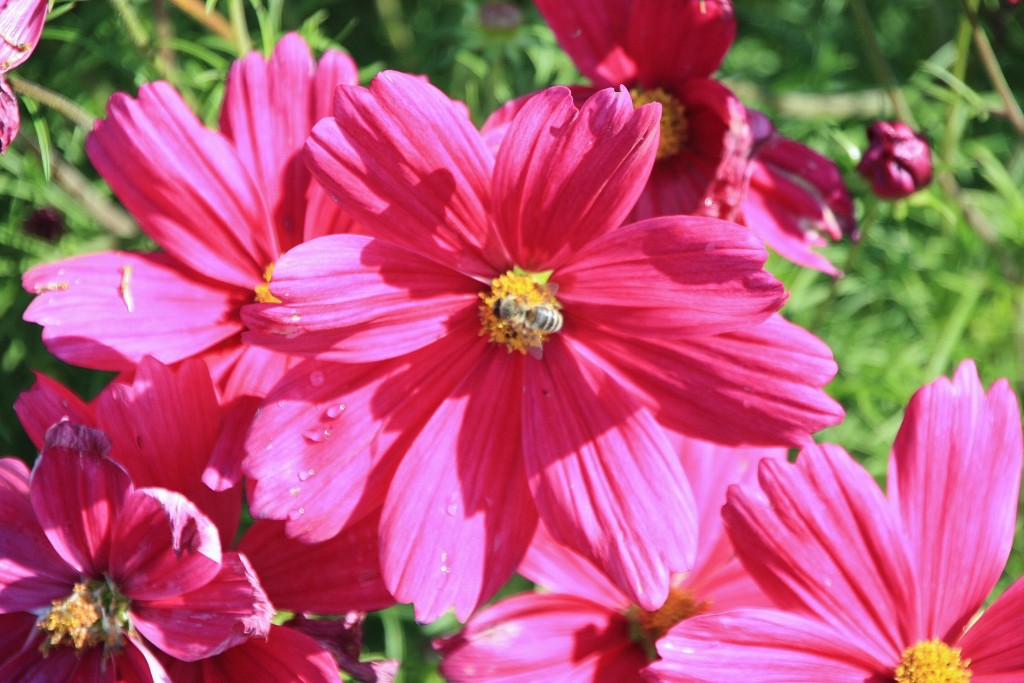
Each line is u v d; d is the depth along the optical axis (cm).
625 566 36
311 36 49
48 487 36
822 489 37
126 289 38
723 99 41
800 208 42
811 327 50
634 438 37
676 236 36
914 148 45
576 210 37
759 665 36
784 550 37
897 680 38
